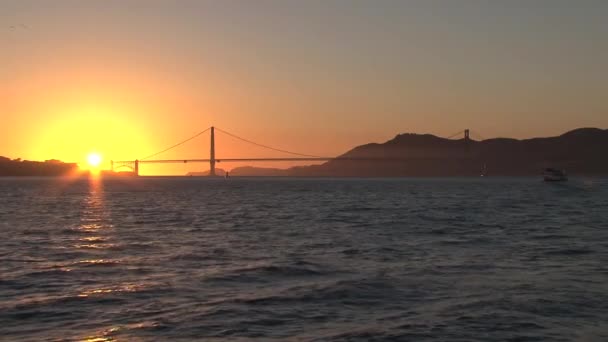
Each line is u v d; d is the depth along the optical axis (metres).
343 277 23.59
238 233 40.78
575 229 42.69
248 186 174.88
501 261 27.47
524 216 55.50
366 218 53.38
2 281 23.16
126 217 56.88
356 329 16.72
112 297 20.39
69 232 42.50
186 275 24.30
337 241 35.53
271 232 41.28
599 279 22.94
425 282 22.55
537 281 22.62
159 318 17.83
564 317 17.69
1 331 16.62
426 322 17.28
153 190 140.50
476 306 18.91
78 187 165.75
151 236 39.41
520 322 17.20
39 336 16.20
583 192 117.19
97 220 53.50
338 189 141.75
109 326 17.05
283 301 19.77
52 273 24.89
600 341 15.67
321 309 18.80
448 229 42.91
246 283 22.66
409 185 179.75
